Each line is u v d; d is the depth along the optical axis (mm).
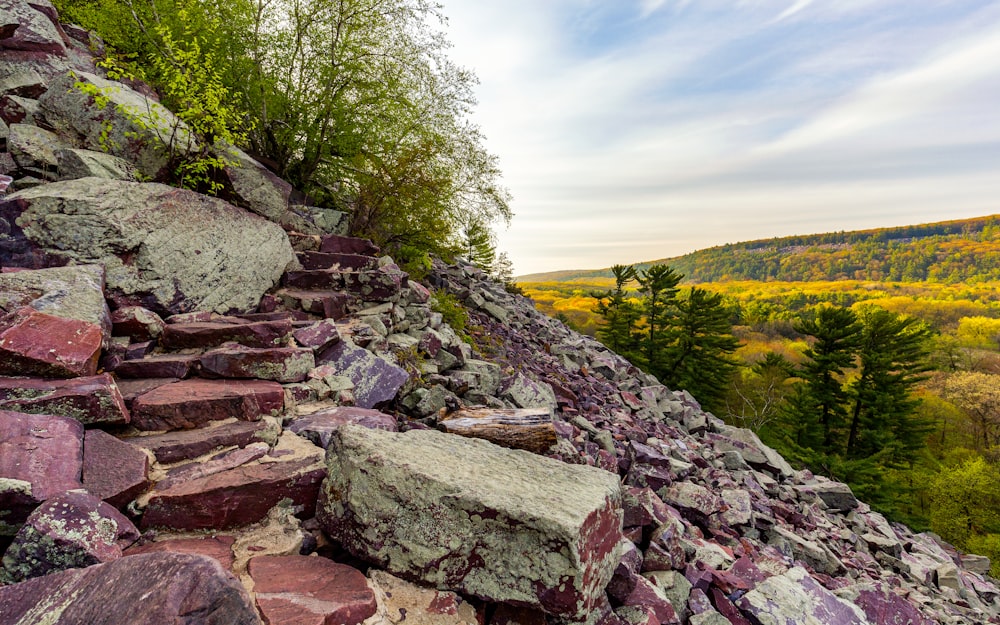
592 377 16969
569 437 8461
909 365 42938
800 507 12445
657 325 56719
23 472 2959
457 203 15336
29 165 7402
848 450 42344
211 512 3396
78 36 11789
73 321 4496
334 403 5582
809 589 5719
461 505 3291
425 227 14852
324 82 13195
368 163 14656
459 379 8117
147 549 3061
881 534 13539
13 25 9055
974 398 56938
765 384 55156
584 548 3213
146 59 12531
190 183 8930
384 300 9266
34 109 8305
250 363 5344
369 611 2869
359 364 6457
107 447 3580
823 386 43750
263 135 13453
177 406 4293
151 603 2000
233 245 7539
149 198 6578
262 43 12969
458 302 17578
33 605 2125
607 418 11938
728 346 49062
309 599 2758
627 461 9336
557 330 23219
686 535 6906
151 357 5234
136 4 12414
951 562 15672
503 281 28750
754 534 8672
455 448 4406
